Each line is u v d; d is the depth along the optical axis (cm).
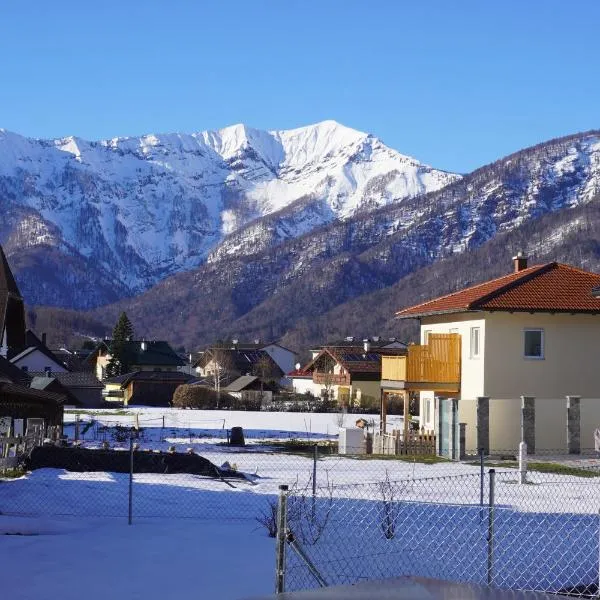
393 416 6438
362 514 1669
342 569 1245
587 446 3366
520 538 1488
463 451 3191
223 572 1251
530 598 851
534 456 3259
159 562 1311
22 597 1120
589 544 1445
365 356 8606
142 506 1873
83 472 2384
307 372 9675
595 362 3609
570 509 1850
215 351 10450
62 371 8431
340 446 3528
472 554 1354
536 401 3400
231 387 8994
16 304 3145
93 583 1191
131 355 11700
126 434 4141
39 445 2628
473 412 3375
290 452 3431
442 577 1214
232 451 3444
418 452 3419
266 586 1174
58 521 1661
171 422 5575
